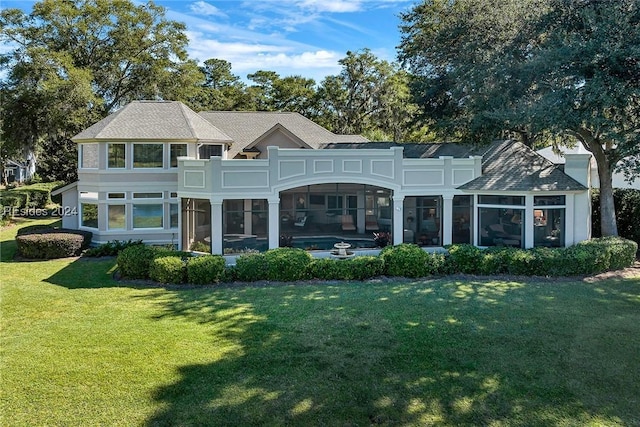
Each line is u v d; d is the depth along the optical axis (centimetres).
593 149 2003
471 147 2247
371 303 1279
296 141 2455
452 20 2256
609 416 677
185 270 1525
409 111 4241
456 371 832
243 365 861
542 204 1891
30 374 821
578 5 1781
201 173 1912
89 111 3538
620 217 2192
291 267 1553
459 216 2044
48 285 1520
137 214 2223
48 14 3450
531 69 1788
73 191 2345
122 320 1134
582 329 1049
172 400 729
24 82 3195
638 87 1611
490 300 1298
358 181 1959
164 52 3925
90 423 663
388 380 798
